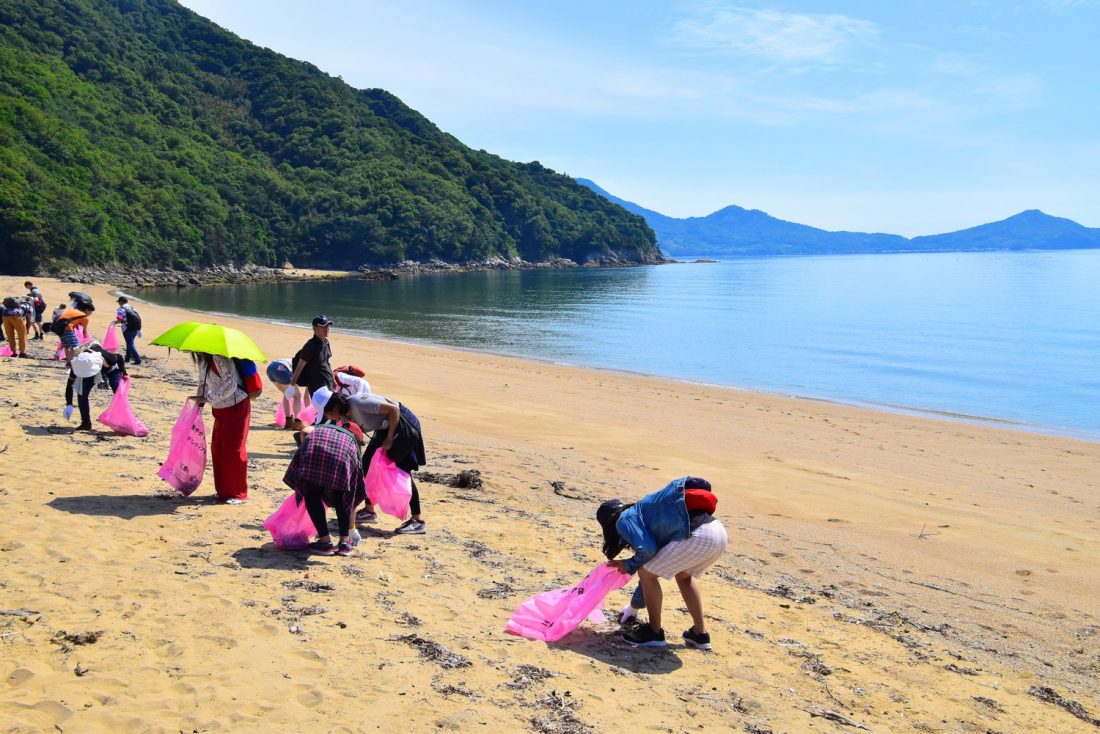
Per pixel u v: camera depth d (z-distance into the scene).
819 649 5.68
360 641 4.66
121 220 113.69
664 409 19.22
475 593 5.85
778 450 14.95
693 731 4.11
